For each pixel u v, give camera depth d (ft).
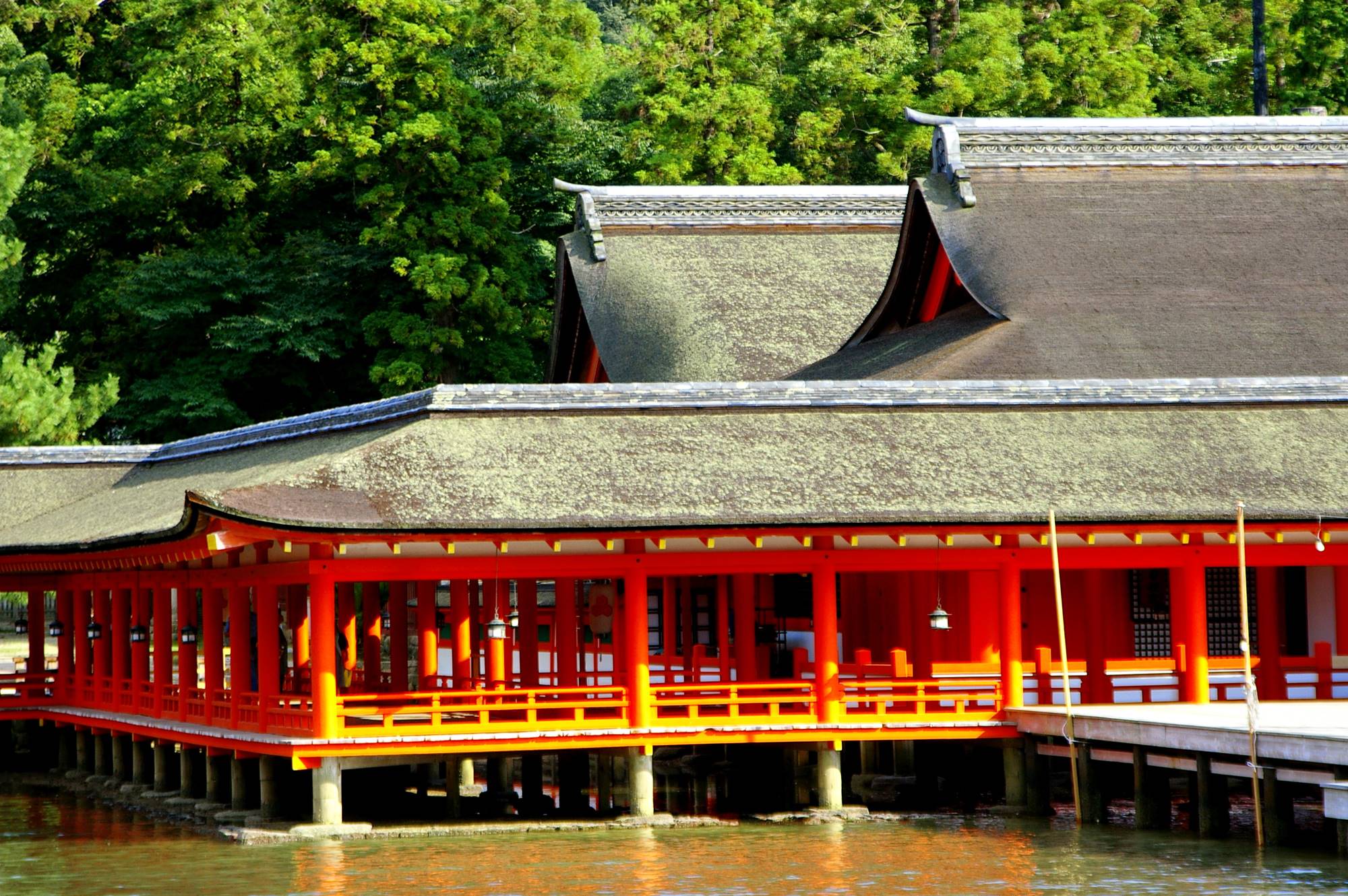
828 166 290.35
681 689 118.11
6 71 281.54
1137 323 152.35
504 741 115.03
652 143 277.03
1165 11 321.11
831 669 119.34
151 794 138.21
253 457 146.61
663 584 153.07
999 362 145.79
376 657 157.99
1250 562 123.75
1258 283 157.89
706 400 124.26
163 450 174.19
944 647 136.56
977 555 120.47
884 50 294.25
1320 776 97.96
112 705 151.33
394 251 248.52
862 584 145.18
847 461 119.96
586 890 96.27
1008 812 119.85
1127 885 93.71
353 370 260.01
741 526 112.27
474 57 273.75
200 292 244.22
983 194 166.61
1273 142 173.06
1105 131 171.53
